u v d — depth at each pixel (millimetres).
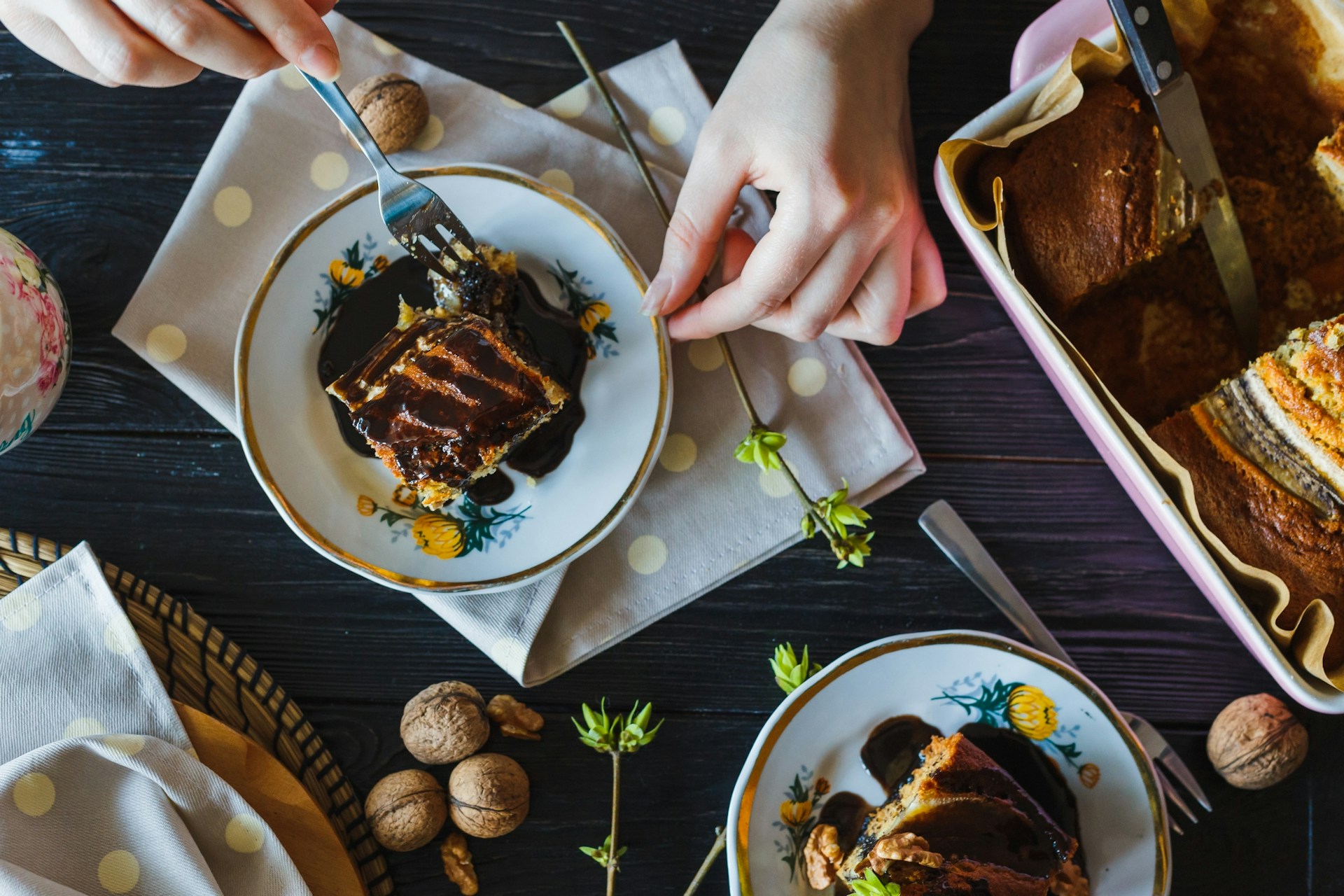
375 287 753
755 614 781
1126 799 742
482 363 723
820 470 773
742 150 700
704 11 789
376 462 750
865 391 772
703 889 771
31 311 708
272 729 756
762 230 768
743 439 775
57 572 744
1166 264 748
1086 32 719
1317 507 705
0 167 774
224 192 766
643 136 781
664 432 746
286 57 644
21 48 773
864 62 703
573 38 761
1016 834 718
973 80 789
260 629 773
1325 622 685
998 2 790
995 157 719
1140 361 750
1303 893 770
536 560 743
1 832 709
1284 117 738
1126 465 706
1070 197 716
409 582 735
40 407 726
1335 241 738
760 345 777
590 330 753
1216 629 783
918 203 724
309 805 735
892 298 724
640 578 770
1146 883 740
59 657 739
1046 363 737
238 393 734
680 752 776
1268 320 748
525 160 774
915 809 716
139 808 717
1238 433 714
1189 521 707
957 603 783
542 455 748
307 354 750
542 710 775
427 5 784
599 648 768
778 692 779
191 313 763
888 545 783
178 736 735
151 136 779
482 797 742
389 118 750
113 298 776
